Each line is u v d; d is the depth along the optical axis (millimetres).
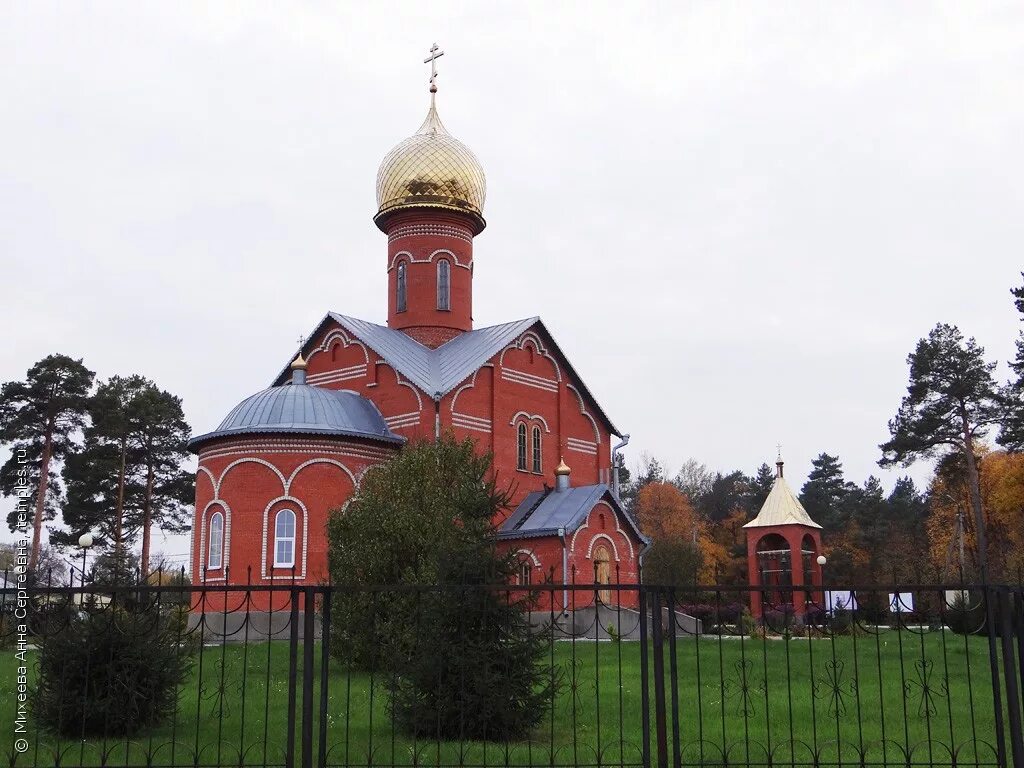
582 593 33719
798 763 11398
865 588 11289
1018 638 11281
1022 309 45719
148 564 48719
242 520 32719
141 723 14227
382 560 22906
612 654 24016
